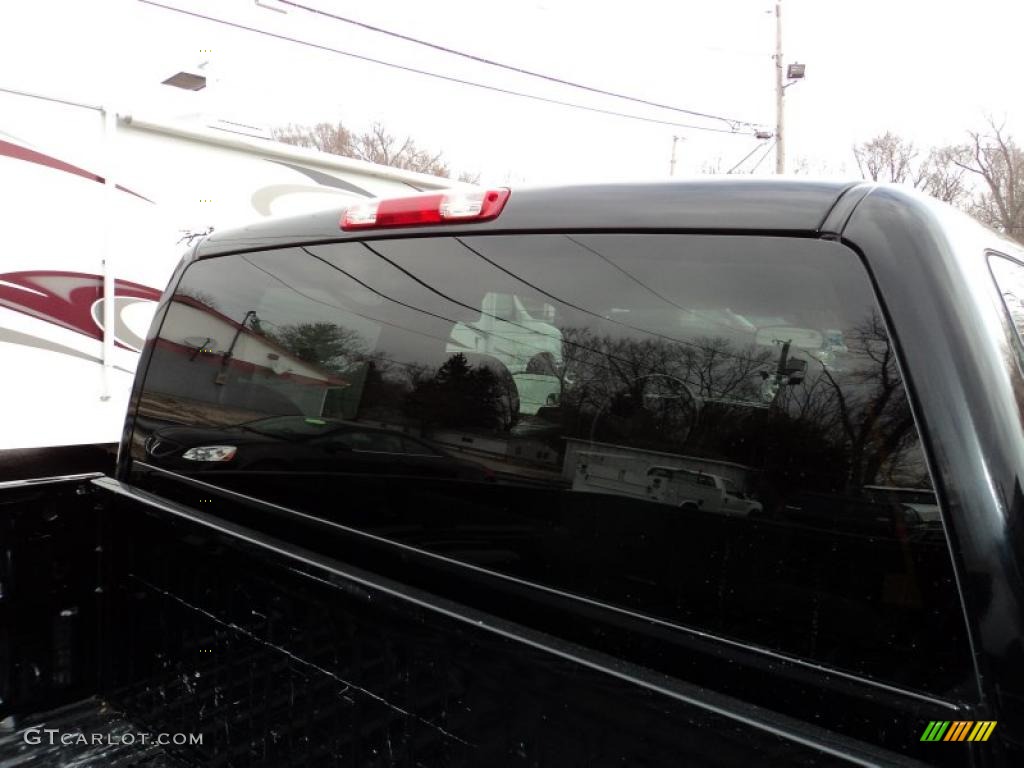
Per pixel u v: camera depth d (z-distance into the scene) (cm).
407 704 163
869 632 119
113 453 561
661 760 128
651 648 139
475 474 170
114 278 553
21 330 516
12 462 517
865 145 3559
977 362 119
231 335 239
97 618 264
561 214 170
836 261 134
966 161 3456
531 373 167
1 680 247
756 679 127
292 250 227
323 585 180
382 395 192
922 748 112
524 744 144
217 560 211
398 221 198
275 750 195
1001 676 108
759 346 139
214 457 231
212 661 214
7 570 246
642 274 156
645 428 149
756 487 134
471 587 165
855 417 127
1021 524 112
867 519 122
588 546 151
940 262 126
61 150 527
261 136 660
